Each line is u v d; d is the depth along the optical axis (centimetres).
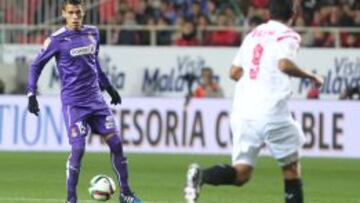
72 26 3375
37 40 6962
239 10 7188
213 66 6731
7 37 6969
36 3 7006
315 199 4078
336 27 7012
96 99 3397
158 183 4641
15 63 6781
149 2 7219
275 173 5288
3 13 7006
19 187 4375
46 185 4475
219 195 4128
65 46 3359
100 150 6244
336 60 6700
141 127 6216
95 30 3434
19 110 6253
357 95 6669
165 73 6775
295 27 6981
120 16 7144
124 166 3428
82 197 3953
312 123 6134
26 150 6244
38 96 6234
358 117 6119
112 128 3409
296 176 2916
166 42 7081
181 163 5700
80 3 3378
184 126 6188
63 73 3378
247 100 2881
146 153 6209
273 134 2862
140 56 6781
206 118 6178
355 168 5625
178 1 7231
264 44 2870
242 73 2952
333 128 6128
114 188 3406
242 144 2891
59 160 5781
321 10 7094
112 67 6800
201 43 7025
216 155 6166
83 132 3362
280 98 2848
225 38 7006
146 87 6794
